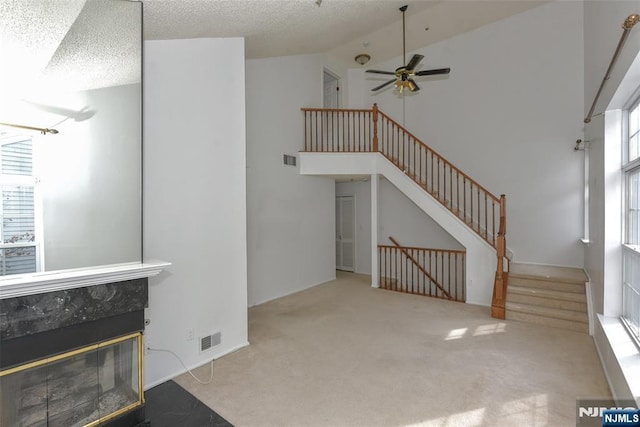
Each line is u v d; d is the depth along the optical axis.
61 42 2.25
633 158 2.97
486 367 3.01
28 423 1.86
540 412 2.33
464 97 6.34
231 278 3.46
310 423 2.24
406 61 7.05
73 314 1.94
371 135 7.51
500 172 5.95
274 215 5.64
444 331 3.95
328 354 3.33
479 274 5.12
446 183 6.54
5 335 1.69
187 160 3.10
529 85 5.63
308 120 6.42
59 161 2.29
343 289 6.21
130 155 2.49
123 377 2.24
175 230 2.99
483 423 2.22
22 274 1.94
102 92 2.42
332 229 7.12
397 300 5.39
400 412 2.35
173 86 3.02
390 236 7.30
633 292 2.88
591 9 4.32
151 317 2.78
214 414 2.36
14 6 2.06
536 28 5.54
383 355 3.29
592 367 2.99
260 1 2.75
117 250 2.43
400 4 4.61
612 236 3.21
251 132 5.24
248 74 5.19
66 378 2.00
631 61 2.25
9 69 2.09
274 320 4.41
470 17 5.77
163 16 2.60
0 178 2.12
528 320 4.24
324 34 4.57
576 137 5.21
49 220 2.27
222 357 3.28
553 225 5.43
